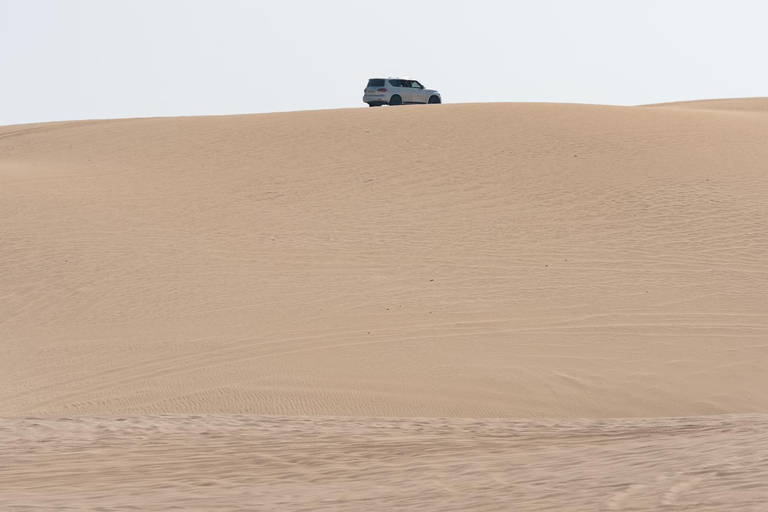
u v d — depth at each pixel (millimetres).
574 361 25641
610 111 63812
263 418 17625
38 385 24188
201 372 24625
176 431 15930
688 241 37969
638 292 32188
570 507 8758
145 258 36531
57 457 13508
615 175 47062
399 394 22922
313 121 62125
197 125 64625
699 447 11742
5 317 30688
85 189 47562
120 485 11492
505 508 9062
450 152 51812
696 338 27656
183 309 30797
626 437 14875
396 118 61062
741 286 32781
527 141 53531
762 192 44188
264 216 42406
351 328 28531
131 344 27438
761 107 84562
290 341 27297
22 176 50719
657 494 8891
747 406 22969
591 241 38156
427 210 42594
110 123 72188
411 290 32562
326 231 39969
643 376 24625
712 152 51875
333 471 12297
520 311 30234
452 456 13227
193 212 43188
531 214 41656
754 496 8312
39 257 36531
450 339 27422
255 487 11273
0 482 11789
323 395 22766
